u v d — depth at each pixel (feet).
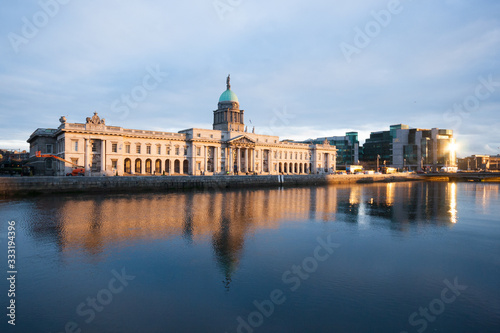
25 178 175.22
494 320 44.78
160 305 48.42
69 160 252.42
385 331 41.60
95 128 267.80
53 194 182.29
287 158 432.66
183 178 241.35
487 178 496.64
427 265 66.69
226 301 49.67
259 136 408.26
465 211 142.92
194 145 339.98
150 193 205.77
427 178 471.62
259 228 99.91
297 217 120.88
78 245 78.23
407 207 154.92
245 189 260.62
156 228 97.14
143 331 41.52
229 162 366.63
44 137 288.71
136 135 295.89
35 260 67.41
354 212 135.74
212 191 232.12
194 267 63.98
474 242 85.76
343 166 622.13
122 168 283.38
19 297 50.80
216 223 106.32
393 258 71.10
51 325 42.78
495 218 124.47
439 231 99.30
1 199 159.53
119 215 118.11
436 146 622.13
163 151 318.24
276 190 254.88
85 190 195.31
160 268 63.31
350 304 49.06
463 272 62.90
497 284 57.21
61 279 57.72
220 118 425.69
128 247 77.05
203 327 42.52
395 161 652.07
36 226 97.76
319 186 313.32
